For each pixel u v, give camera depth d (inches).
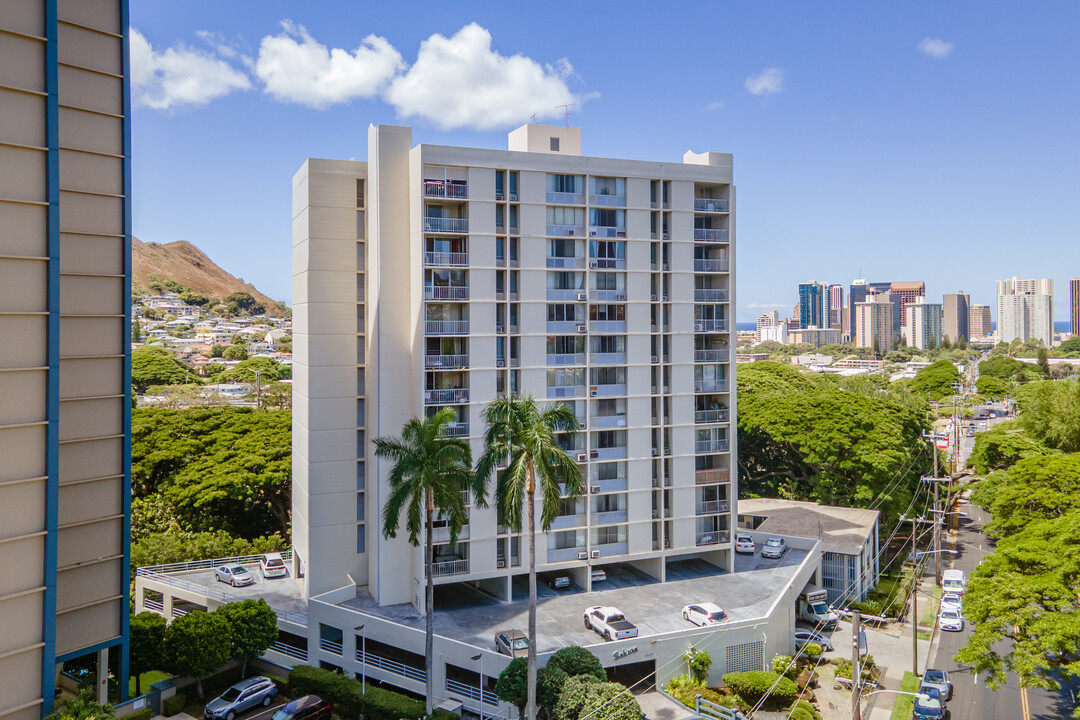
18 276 1306.6
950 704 1738.4
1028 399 3769.7
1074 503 2140.7
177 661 1628.9
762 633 1839.3
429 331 1902.1
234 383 6899.6
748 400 3818.9
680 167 2140.7
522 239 1984.5
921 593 2500.0
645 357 2112.5
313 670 1739.7
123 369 1558.8
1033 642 1526.8
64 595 1461.6
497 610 1920.5
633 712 1421.0
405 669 1737.2
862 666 1886.1
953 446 4815.5
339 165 2041.1
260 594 2103.8
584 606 1953.7
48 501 1325.0
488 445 1614.2
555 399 2018.9
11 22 1309.1
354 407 2063.2
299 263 2119.8
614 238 2065.7
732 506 2219.5
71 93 1497.3
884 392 4655.5
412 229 1940.2
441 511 1871.3
